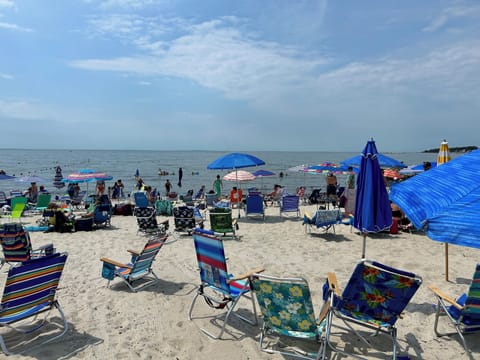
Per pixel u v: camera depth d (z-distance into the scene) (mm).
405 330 3906
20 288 3459
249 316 4297
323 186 27969
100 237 9031
